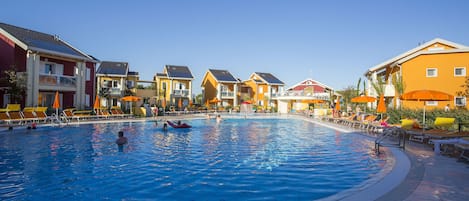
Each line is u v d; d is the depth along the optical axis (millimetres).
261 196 5898
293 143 13000
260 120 28953
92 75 29438
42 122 19609
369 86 34000
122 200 5746
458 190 5395
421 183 5832
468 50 21375
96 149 11266
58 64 25344
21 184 6773
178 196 5945
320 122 24516
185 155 10164
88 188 6492
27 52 21781
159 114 32219
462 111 15055
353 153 10297
